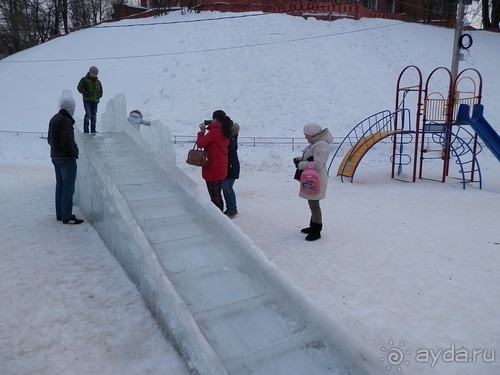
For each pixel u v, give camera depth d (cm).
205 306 289
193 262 343
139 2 4475
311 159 538
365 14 2641
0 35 3750
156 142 832
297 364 241
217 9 2630
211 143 602
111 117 813
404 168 1245
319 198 530
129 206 438
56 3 3812
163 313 304
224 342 256
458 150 1410
